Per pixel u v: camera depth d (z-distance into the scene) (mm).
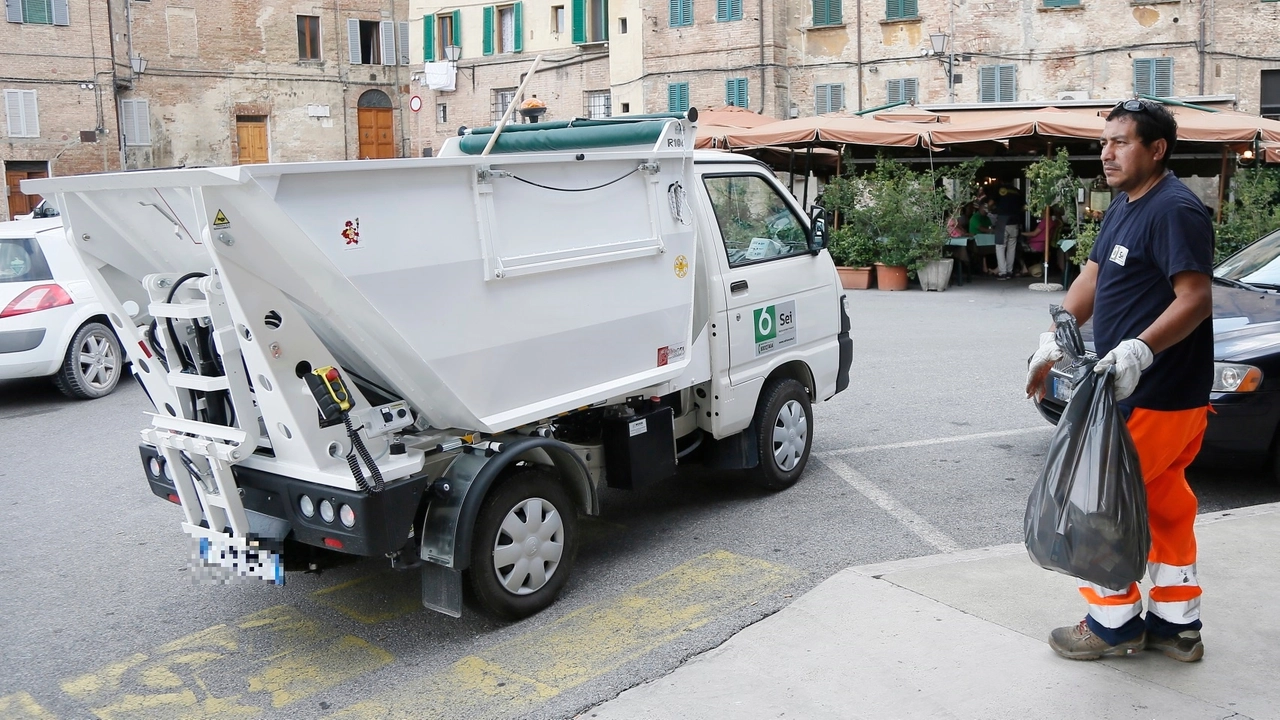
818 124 18578
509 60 33594
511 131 6117
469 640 4594
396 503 4172
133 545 6051
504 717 3871
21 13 32719
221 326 4016
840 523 6047
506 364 4578
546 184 4699
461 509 4344
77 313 10102
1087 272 3988
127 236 4395
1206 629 4133
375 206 3969
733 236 6215
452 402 4348
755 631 4344
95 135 34312
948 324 14016
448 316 4277
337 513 4133
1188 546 3807
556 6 32469
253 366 3979
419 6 35594
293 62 39094
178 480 4500
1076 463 3512
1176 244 3453
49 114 33500
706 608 4836
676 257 5520
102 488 7242
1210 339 3646
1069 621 4262
